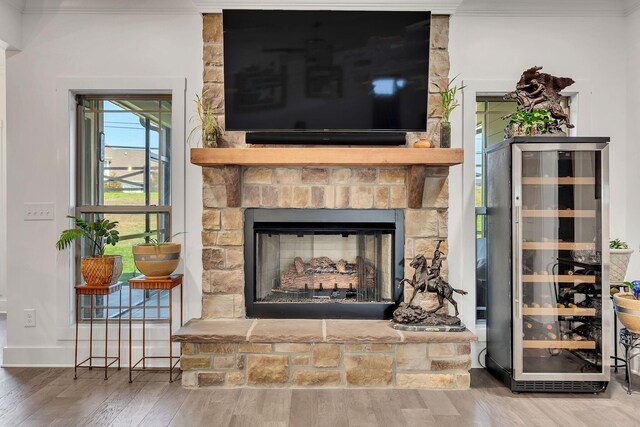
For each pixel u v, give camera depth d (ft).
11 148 11.06
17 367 10.98
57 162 11.07
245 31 10.27
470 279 11.15
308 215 10.94
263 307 10.91
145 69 11.08
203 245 10.79
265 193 10.82
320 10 10.40
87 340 11.14
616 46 11.21
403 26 10.29
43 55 11.07
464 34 11.12
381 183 10.85
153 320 11.43
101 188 11.60
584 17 11.20
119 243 11.62
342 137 10.62
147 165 11.57
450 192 11.16
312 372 9.65
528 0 11.04
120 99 11.51
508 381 9.68
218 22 10.85
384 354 9.64
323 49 10.33
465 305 11.14
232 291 10.80
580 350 9.57
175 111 11.07
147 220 11.58
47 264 11.10
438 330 9.77
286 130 10.50
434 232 10.77
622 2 11.06
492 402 8.98
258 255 11.19
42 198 11.10
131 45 11.08
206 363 9.64
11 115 11.05
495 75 11.16
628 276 11.14
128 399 9.06
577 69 11.20
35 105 11.07
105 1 10.96
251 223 10.95
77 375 10.44
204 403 8.86
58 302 11.08
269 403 8.87
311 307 10.92
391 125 10.49
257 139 10.62
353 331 9.78
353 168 10.84
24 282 11.10
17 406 8.73
